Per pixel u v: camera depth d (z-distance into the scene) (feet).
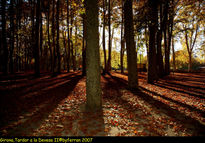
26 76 45.62
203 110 15.08
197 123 12.13
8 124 11.72
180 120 12.89
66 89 27.55
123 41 74.64
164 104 17.88
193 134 10.32
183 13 47.19
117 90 27.50
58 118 13.34
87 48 15.94
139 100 20.04
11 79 37.40
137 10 32.65
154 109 16.14
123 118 13.61
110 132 10.75
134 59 27.35
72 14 28.76
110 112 15.12
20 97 20.20
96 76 15.97
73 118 13.41
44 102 18.42
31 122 12.30
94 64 15.78
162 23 42.04
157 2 29.45
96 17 15.75
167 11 38.32
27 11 67.36
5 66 46.57
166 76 51.83
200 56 85.66
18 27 63.52
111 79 46.32
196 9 47.57
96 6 15.80
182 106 16.83
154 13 29.35
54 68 52.49
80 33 60.29
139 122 12.67
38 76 44.47
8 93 22.02
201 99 19.43
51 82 35.78
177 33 48.03
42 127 11.44
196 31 78.48
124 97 21.90
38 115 13.94
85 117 13.74
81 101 19.57
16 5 58.29
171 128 11.44
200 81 37.50
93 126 11.78
